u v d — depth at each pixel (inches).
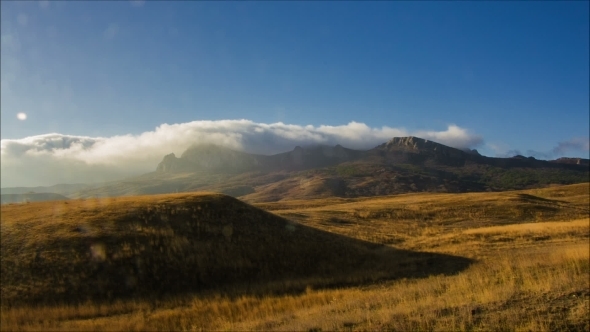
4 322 626.8
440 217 2098.9
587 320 341.4
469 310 386.3
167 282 845.8
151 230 1049.5
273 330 434.3
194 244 1018.1
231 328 508.7
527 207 2300.7
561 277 516.1
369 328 369.7
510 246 1094.4
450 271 866.8
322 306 576.4
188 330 555.5
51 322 627.5
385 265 1024.9
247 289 837.2
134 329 573.3
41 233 992.2
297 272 992.2
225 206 1350.9
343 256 1120.2
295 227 1327.5
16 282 770.2
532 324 335.3
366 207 2431.1
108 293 773.3
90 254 885.2
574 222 1540.4
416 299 513.0
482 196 3021.7
